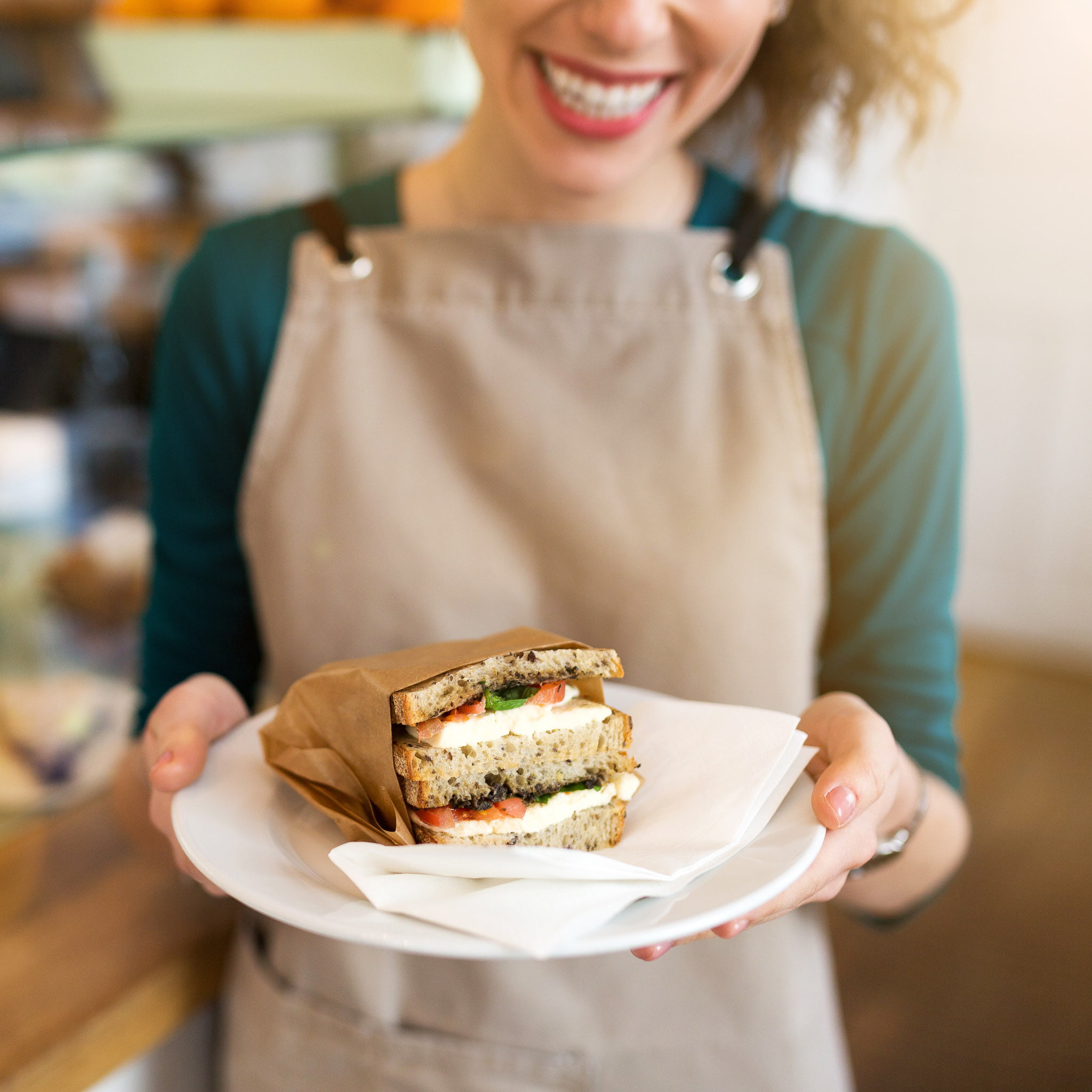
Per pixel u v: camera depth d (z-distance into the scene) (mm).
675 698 1015
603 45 902
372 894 658
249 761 865
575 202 1110
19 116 1461
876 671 1073
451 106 1790
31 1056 903
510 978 1011
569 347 1064
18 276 1430
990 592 3729
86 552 1515
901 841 941
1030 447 3561
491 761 816
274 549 1089
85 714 1312
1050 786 2912
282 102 1712
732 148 1241
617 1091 1039
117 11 1722
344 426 1064
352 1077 1046
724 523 1032
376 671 812
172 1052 1107
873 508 1086
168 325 1169
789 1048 1053
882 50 1173
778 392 1057
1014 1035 2090
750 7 921
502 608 1059
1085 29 3162
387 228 1167
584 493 1045
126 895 1099
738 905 643
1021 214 3412
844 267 1111
